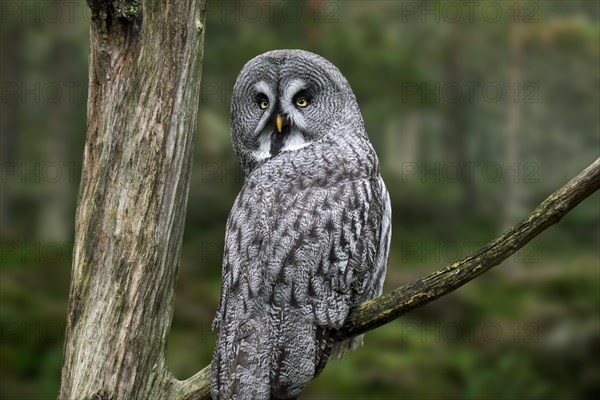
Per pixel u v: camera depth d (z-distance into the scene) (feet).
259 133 16.60
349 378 34.78
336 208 14.42
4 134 74.33
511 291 47.55
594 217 68.85
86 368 13.17
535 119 76.13
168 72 13.25
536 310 41.86
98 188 13.24
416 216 72.18
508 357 36.22
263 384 13.24
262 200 14.56
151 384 13.51
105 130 13.23
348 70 49.16
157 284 13.37
